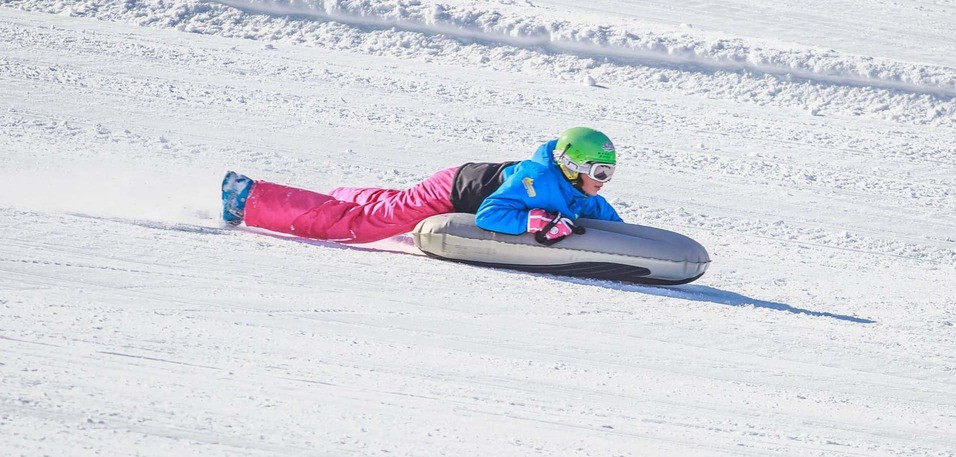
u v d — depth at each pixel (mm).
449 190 25438
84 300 17359
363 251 24844
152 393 13031
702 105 51688
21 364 13438
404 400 14219
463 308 20234
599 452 13062
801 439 14758
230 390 13602
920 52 68438
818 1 81312
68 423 11594
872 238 34625
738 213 35562
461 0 62594
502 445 12836
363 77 49156
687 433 14398
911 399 17672
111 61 46031
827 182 40906
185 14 56562
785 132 48031
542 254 24562
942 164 45500
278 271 21312
